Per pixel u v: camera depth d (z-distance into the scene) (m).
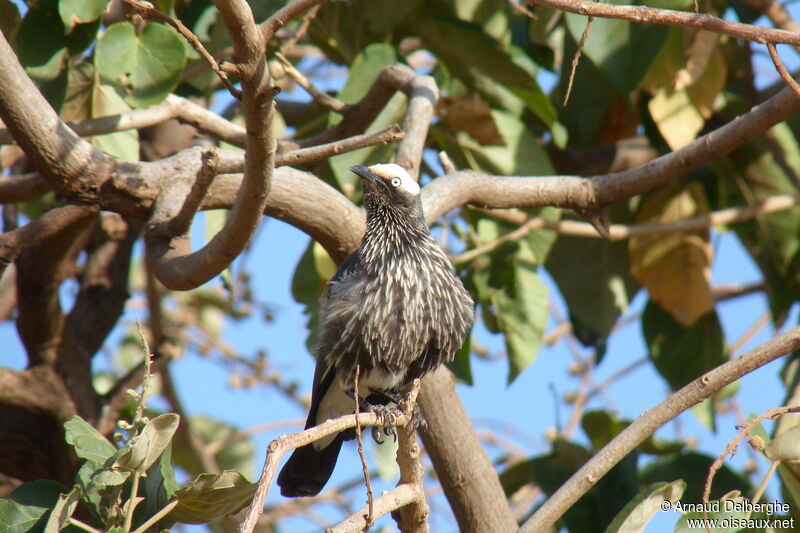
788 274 13.86
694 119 12.17
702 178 14.45
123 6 9.91
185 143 14.47
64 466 12.09
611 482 11.55
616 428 12.60
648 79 12.03
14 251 9.50
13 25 10.43
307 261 12.23
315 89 11.23
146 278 14.11
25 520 6.88
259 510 5.59
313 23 13.03
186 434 14.20
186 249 9.31
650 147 14.41
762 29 7.36
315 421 10.90
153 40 9.55
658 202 14.00
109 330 13.48
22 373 11.83
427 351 10.37
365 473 6.38
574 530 11.44
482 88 12.67
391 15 12.49
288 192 10.02
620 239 13.97
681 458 11.93
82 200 9.41
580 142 14.35
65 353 12.38
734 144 9.91
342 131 11.46
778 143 13.52
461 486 10.37
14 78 8.71
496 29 13.04
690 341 13.97
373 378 10.47
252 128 7.27
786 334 7.64
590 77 13.91
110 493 6.84
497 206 10.91
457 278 10.62
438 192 10.70
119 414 13.28
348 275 10.29
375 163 11.64
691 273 13.56
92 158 9.31
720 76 12.16
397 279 10.15
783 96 9.48
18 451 12.06
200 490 6.94
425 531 7.66
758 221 13.76
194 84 12.26
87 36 9.78
